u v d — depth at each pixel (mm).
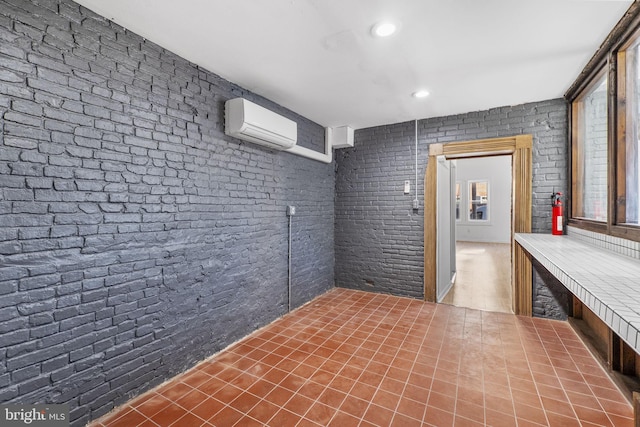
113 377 1726
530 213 3033
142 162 1879
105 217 1693
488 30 1804
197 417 1653
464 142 3350
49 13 1468
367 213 3977
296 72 2373
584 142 2758
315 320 3037
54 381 1491
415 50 2037
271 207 3025
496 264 5773
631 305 979
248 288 2725
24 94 1388
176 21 1721
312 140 3689
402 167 3734
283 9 1614
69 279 1547
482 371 2062
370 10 1621
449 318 3049
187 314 2164
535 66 2264
